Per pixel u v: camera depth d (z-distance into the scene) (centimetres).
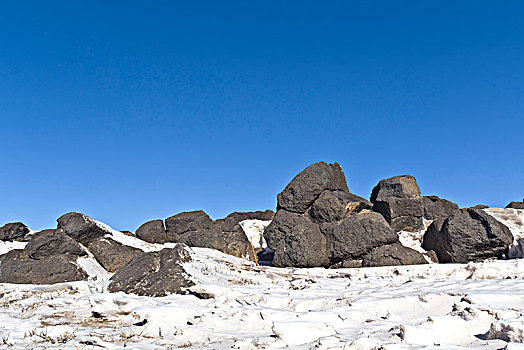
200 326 848
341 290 1193
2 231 2109
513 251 1631
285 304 1045
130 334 816
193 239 2073
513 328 603
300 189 1988
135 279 1323
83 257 1817
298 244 1800
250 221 2455
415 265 1580
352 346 608
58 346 716
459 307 780
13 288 1484
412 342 652
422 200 2125
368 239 1731
